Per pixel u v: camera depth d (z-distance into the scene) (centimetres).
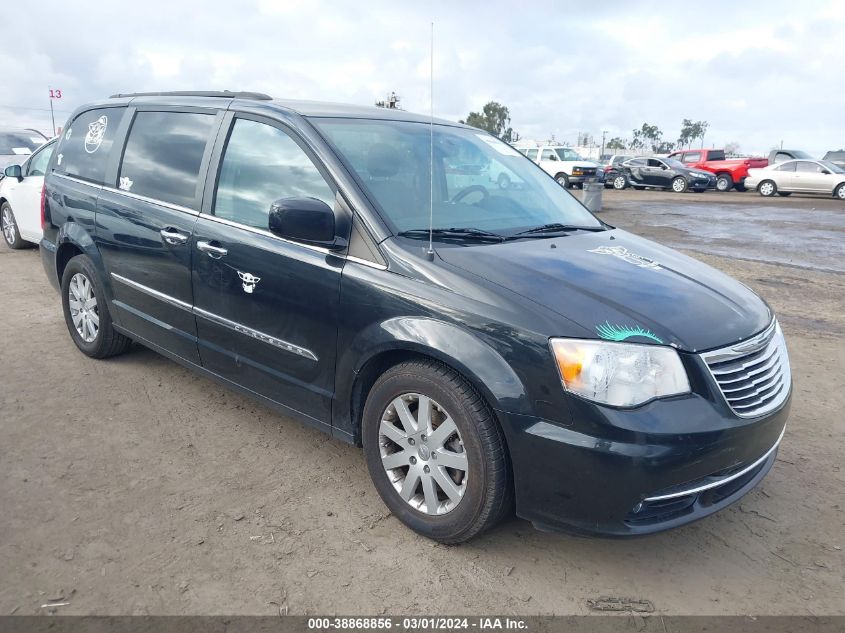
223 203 371
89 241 461
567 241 348
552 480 258
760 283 865
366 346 298
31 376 465
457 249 306
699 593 274
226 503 322
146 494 327
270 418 414
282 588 266
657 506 258
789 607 267
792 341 614
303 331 326
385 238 304
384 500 312
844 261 1047
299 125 347
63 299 509
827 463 385
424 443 291
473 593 268
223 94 411
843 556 301
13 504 314
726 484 278
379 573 277
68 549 283
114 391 445
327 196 326
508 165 424
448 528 287
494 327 265
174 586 264
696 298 296
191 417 412
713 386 263
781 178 2511
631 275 308
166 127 424
